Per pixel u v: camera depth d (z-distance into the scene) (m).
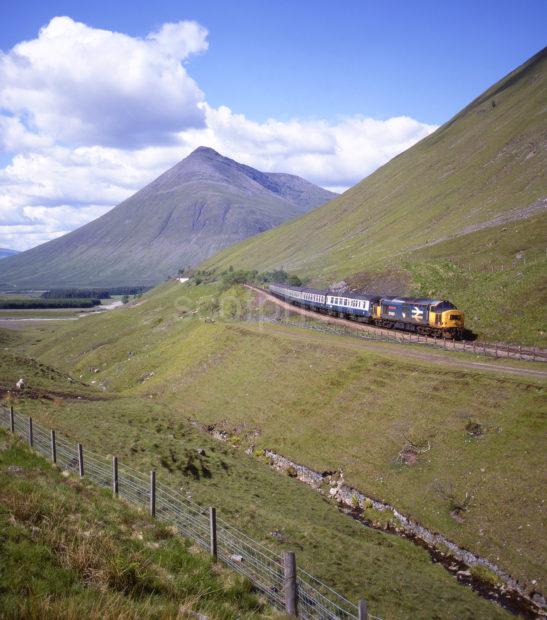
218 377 69.25
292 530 27.47
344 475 40.66
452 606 23.27
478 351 51.69
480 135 195.38
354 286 95.44
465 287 77.44
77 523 14.75
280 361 63.75
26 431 30.38
